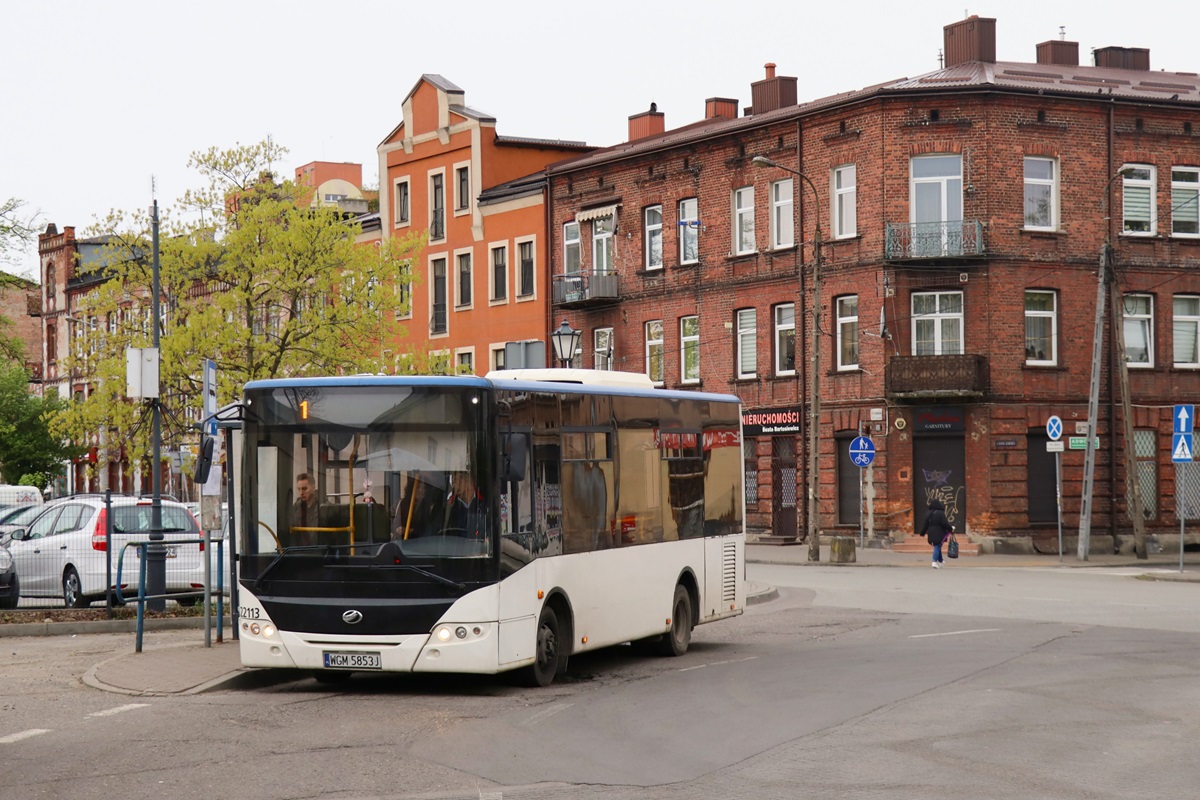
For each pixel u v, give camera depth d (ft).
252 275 129.49
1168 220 151.64
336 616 47.80
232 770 35.27
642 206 175.73
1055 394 145.69
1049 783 33.24
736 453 69.10
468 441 48.03
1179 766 35.19
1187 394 152.05
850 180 151.02
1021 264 144.87
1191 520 151.84
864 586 101.50
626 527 57.62
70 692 49.39
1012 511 143.33
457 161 204.74
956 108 144.77
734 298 163.73
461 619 47.42
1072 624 71.61
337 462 48.57
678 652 61.72
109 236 132.98
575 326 185.57
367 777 34.47
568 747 38.50
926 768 35.06
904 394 143.13
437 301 208.85
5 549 80.64
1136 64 168.66
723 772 34.99
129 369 78.64
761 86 170.71
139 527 82.79
